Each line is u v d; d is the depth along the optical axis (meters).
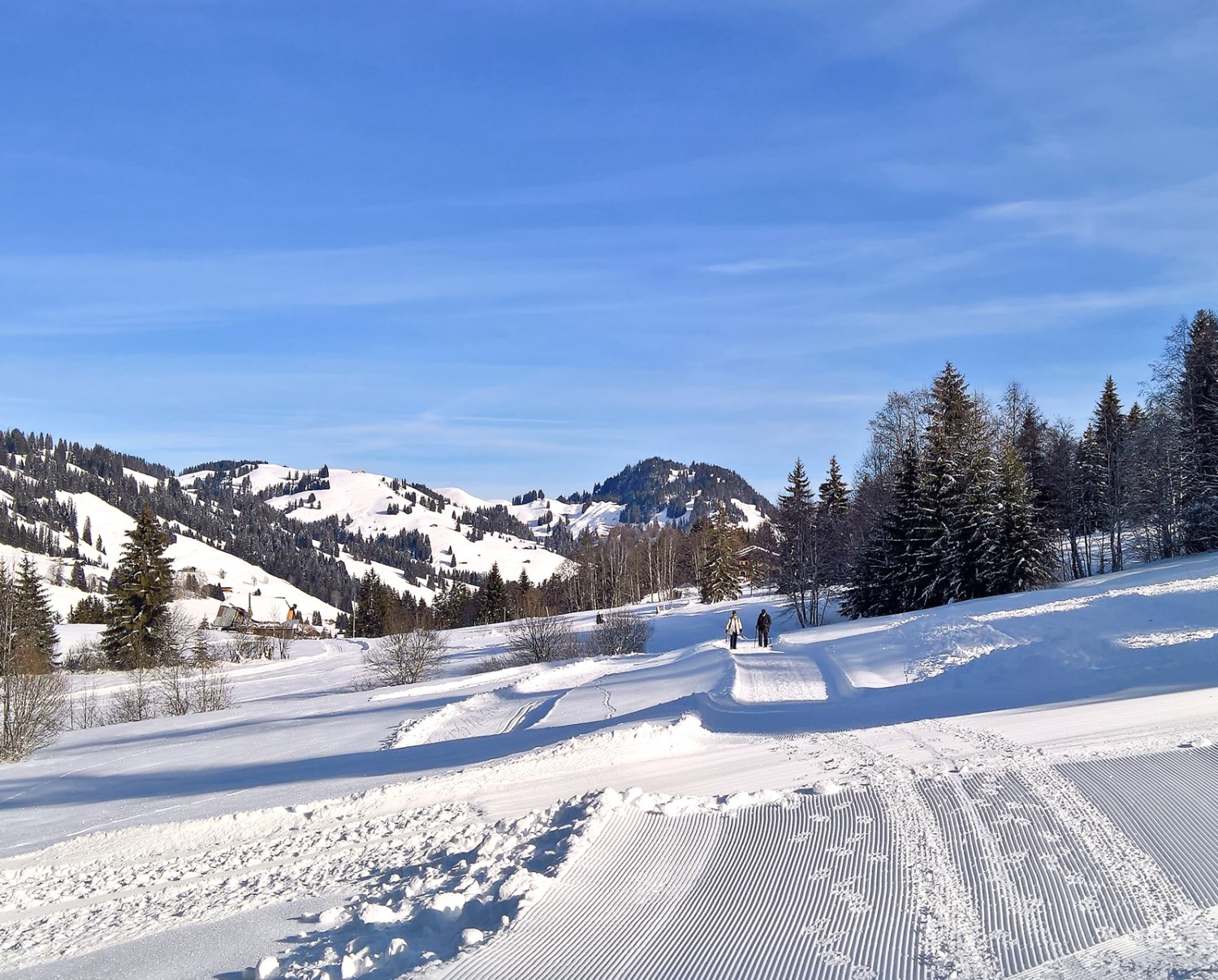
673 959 5.02
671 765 10.24
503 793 9.70
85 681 47.78
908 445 53.16
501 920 5.70
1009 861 6.04
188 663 54.97
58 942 6.53
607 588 105.25
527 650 40.16
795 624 53.47
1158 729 9.08
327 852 8.23
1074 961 4.59
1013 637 20.12
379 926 6.00
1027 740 9.27
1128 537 55.50
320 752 17.97
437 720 21.47
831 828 7.09
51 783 17.39
